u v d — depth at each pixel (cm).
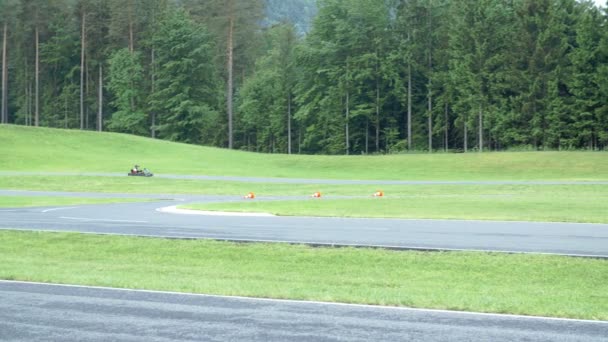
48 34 11431
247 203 3138
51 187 4584
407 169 6028
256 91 10562
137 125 10125
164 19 10512
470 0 8350
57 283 1174
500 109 7794
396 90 8950
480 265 1341
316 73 9538
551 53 7556
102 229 2003
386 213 2512
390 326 831
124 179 4944
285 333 793
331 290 1098
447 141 9044
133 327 825
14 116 12388
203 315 898
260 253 1541
